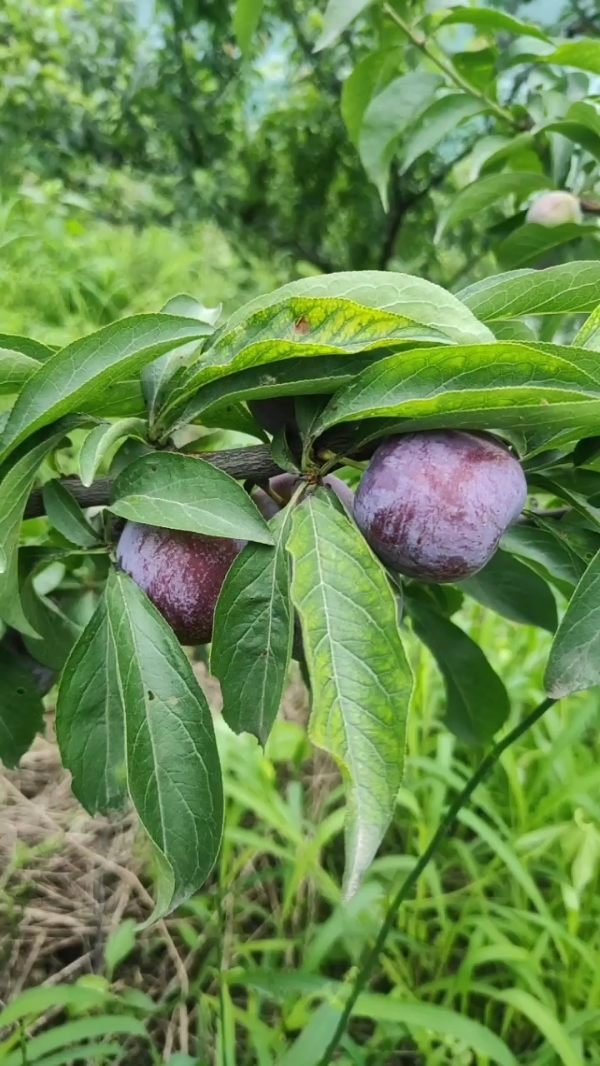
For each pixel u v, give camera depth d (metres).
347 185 1.40
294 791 0.53
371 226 1.40
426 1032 0.43
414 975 0.49
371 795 0.17
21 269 1.12
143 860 0.56
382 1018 0.39
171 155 1.58
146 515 0.21
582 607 0.20
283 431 0.22
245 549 0.21
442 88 0.57
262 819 0.55
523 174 0.52
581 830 0.50
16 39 1.52
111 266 1.21
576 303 0.23
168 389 0.23
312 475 0.22
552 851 0.54
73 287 1.08
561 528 0.26
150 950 0.51
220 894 0.45
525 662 0.66
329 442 0.22
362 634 0.19
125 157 1.63
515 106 0.58
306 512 0.20
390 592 0.19
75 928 0.52
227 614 0.21
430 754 0.62
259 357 0.20
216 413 0.24
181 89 1.45
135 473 0.22
